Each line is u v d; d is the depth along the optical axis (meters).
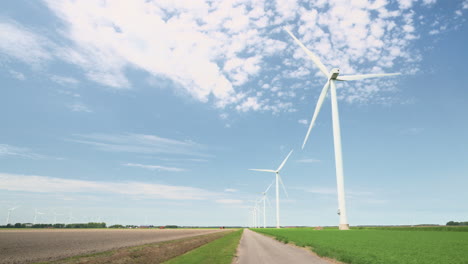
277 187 122.12
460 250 25.94
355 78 67.31
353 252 23.38
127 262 22.98
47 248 34.38
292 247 32.41
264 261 20.31
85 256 25.48
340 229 63.53
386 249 26.28
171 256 26.77
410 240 38.53
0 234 67.94
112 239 53.00
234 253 25.44
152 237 62.38
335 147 66.12
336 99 67.31
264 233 79.69
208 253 25.41
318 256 23.28
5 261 23.41
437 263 18.28
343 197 64.12
